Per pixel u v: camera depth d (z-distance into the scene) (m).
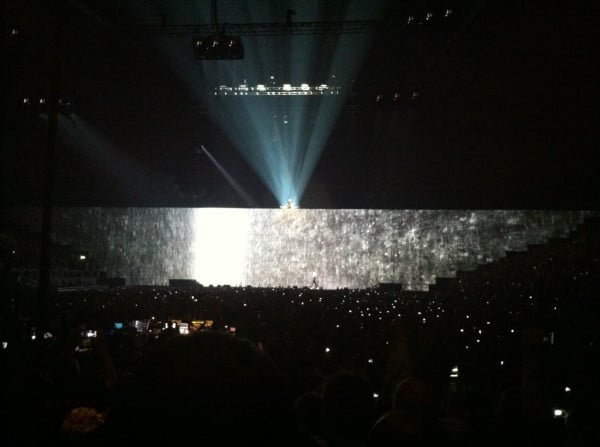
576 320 17.91
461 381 10.76
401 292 43.72
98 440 1.20
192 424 1.15
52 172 17.62
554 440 4.89
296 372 5.27
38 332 15.79
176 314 23.55
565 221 47.94
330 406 3.37
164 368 1.19
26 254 43.88
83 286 47.16
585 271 32.25
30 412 4.74
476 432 5.00
